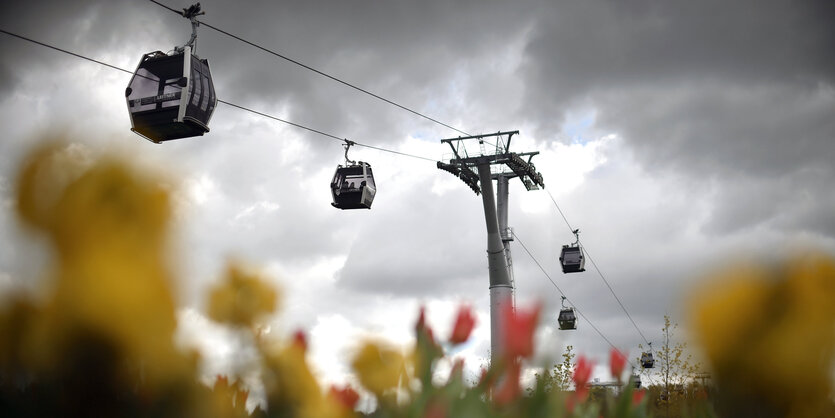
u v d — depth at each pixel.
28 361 0.45
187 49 19.47
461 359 0.79
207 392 0.51
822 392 0.55
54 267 0.46
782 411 0.55
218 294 0.59
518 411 0.77
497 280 37.88
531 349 0.74
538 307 0.74
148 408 0.48
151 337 0.48
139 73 19.55
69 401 0.46
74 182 0.46
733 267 0.56
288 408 0.61
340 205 30.83
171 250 0.49
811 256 0.55
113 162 0.47
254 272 0.60
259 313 0.60
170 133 19.94
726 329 0.56
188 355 0.49
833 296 0.55
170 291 0.49
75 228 0.46
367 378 0.71
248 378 0.58
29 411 0.45
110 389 0.47
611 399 1.18
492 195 38.50
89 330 0.46
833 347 0.54
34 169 0.45
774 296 0.55
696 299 0.57
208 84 19.92
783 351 0.54
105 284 0.46
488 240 38.28
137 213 0.47
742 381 0.55
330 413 0.63
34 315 0.45
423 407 0.74
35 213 0.45
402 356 0.73
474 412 0.75
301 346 0.62
